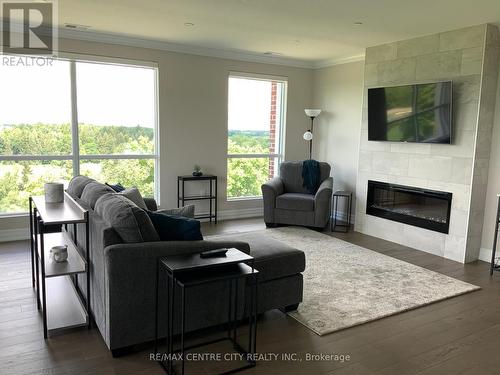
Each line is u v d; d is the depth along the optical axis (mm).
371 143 5430
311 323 2902
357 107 6055
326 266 4125
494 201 4402
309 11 3812
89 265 2725
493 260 4059
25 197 4941
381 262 4312
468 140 4289
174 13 3992
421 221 4820
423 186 4781
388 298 3373
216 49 5816
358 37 4848
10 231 4805
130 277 2350
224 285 2668
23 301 3117
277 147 6891
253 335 2678
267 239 3318
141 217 2426
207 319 2643
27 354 2426
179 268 2127
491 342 2729
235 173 6484
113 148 5418
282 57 6355
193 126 5879
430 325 2949
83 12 4016
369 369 2377
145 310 2428
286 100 6688
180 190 5898
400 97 4848
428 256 4629
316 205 5539
